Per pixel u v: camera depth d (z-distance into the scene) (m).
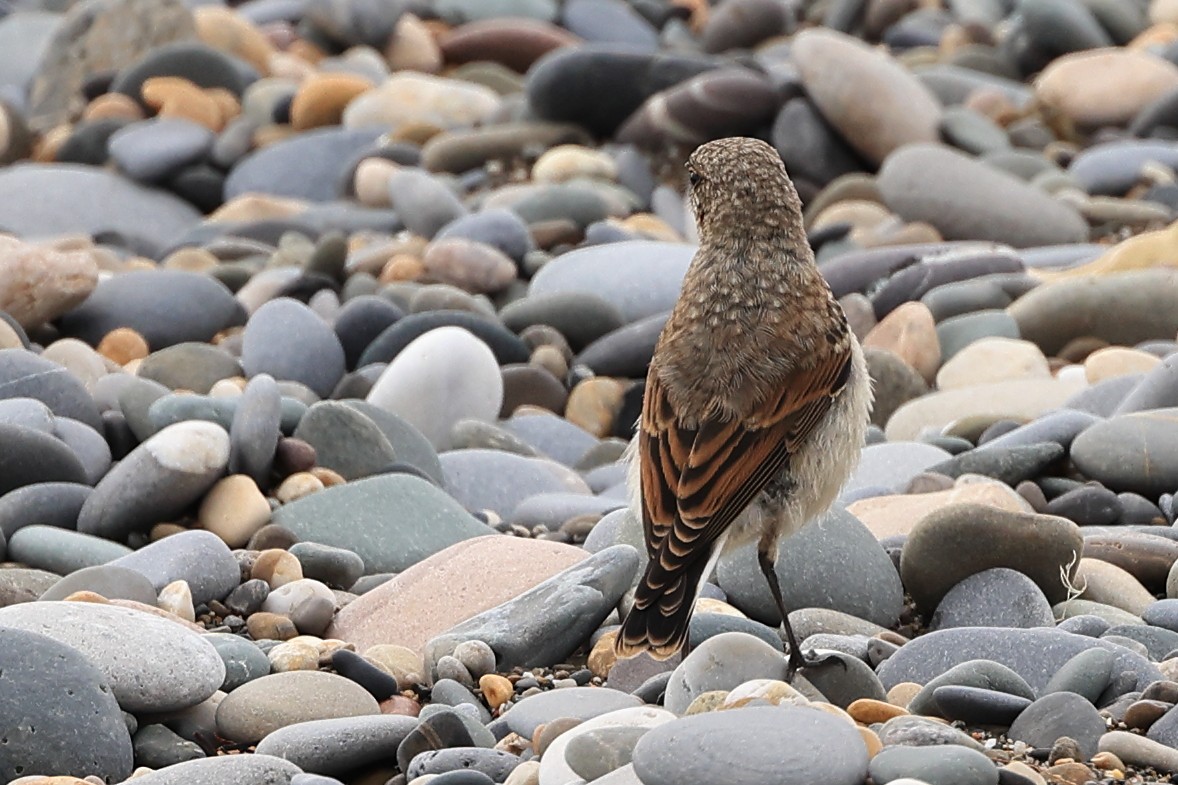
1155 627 9.09
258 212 21.84
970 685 8.01
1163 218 20.08
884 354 14.92
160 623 8.45
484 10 29.98
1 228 21.64
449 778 7.21
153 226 22.14
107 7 26.97
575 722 7.77
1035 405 13.94
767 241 8.66
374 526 11.11
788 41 28.55
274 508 11.56
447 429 14.10
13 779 7.50
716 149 8.86
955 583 9.77
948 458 12.27
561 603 9.22
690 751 6.65
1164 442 11.48
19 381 12.60
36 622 8.21
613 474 13.44
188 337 16.31
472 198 21.62
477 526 11.29
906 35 29.12
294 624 9.76
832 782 6.54
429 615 9.77
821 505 8.64
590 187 20.91
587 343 16.61
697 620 9.23
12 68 29.31
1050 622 9.31
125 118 24.80
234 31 27.36
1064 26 26.67
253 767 7.46
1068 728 7.61
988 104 24.25
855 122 22.17
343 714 8.35
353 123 24.66
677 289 17.25
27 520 11.09
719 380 8.31
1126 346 15.71
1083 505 11.19
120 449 12.80
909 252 18.03
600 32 29.69
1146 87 24.02
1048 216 19.75
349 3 28.08
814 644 9.06
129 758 7.81
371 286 17.78
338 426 12.16
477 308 16.66
